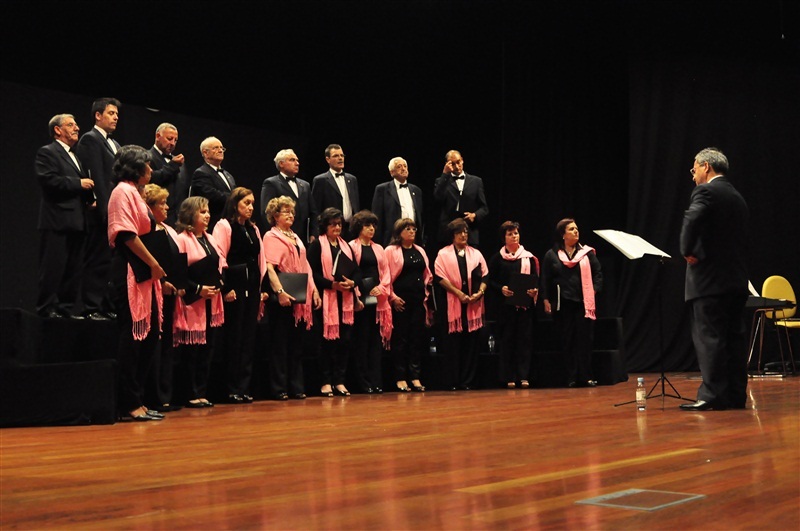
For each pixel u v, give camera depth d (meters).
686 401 4.95
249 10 8.87
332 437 3.45
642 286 9.35
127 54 8.13
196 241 5.50
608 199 9.70
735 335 4.45
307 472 2.51
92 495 2.19
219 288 5.42
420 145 10.30
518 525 1.75
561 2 9.45
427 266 7.08
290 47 9.41
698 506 1.90
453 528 1.74
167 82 8.54
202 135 8.95
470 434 3.46
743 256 4.38
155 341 4.60
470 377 7.24
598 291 7.30
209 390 6.05
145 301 4.45
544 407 4.85
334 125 10.22
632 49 9.45
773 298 7.75
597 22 9.54
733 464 2.48
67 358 4.78
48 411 4.29
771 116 9.02
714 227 4.35
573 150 9.70
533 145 9.70
